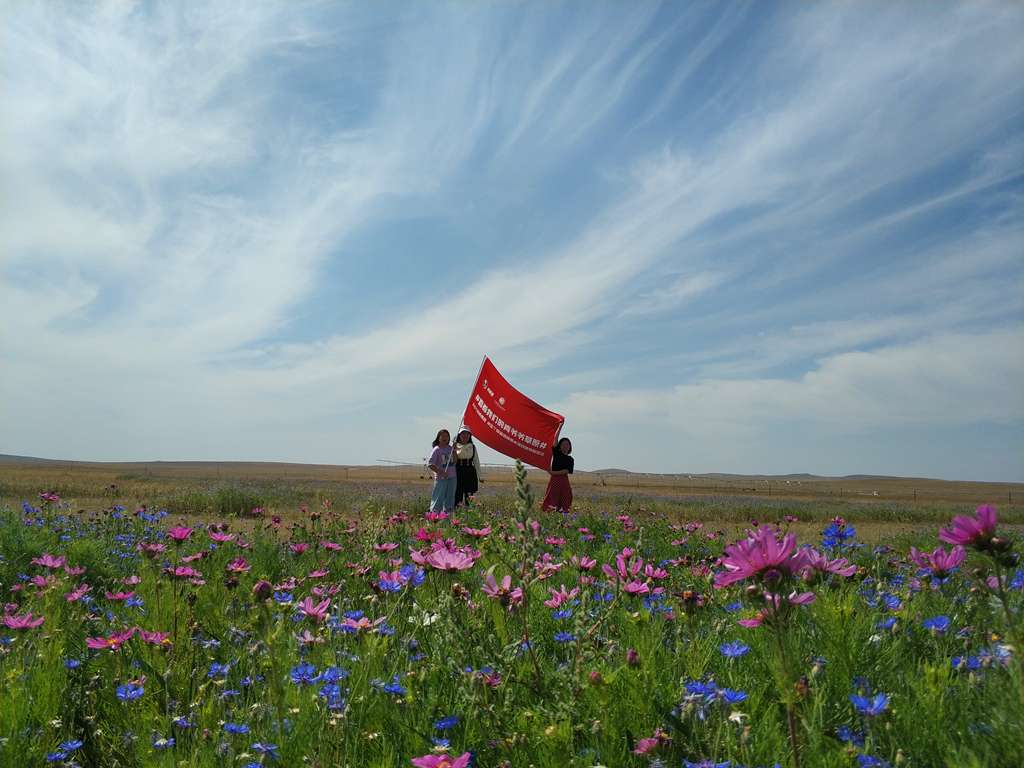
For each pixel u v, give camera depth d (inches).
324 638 140.1
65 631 159.0
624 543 329.1
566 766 87.8
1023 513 941.2
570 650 128.5
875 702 93.0
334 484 1465.3
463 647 119.0
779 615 85.7
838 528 239.0
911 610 139.1
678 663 124.8
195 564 243.4
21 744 101.8
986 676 99.7
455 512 426.0
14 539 291.3
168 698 124.0
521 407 572.4
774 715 99.1
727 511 830.5
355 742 99.4
